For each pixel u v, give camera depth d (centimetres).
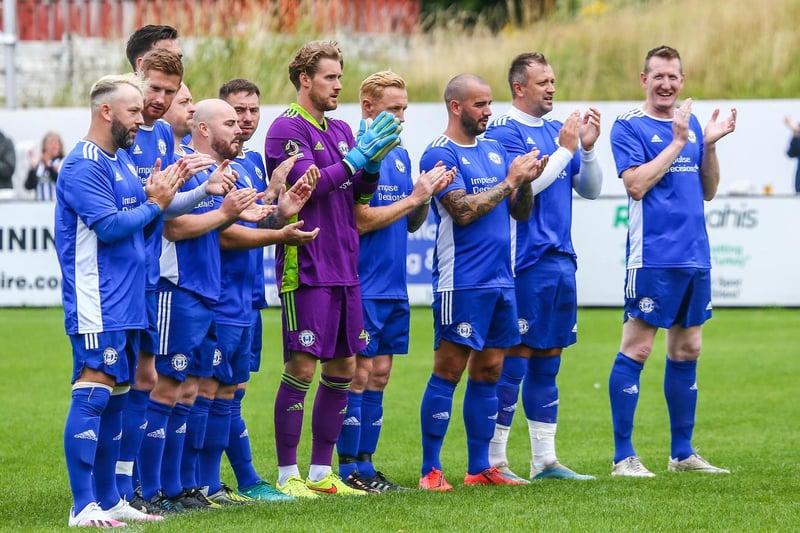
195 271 1548
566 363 3155
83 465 1394
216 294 1573
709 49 5759
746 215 4038
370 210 1709
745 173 4075
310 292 1627
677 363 1888
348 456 1772
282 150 1656
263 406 2605
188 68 5119
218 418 1636
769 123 4053
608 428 2361
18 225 4266
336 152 1688
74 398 1400
